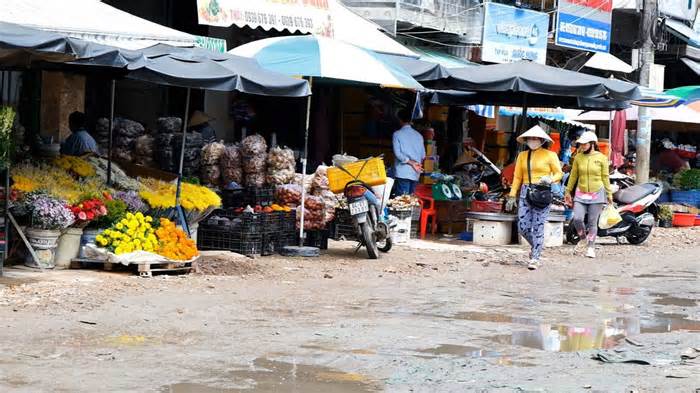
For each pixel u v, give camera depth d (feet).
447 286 47.60
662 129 105.50
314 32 69.92
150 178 51.08
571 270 56.18
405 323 37.24
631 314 41.70
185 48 46.62
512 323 38.37
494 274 52.70
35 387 26.09
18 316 34.35
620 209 70.79
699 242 75.56
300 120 75.46
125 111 67.72
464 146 81.35
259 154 55.52
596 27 101.45
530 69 64.54
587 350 33.47
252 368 29.17
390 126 78.64
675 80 125.80
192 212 50.57
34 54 39.09
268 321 36.35
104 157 52.06
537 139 55.77
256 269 48.08
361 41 71.36
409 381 28.45
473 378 28.99
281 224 54.13
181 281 43.14
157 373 28.04
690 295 48.08
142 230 44.65
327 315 38.17
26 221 43.45
